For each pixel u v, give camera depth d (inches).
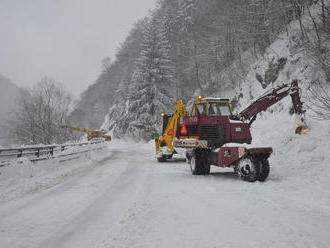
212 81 1525.6
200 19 1887.3
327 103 472.4
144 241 175.9
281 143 464.4
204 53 1657.2
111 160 772.0
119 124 2057.1
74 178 452.4
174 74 1929.1
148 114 1640.0
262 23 1218.6
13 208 271.1
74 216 239.5
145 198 295.3
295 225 193.3
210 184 358.6
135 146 1651.1
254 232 182.9
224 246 162.6
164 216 226.2
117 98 2751.0
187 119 471.5
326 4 863.1
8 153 431.5
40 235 196.1
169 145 677.3
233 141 427.5
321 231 181.5
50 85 1341.0
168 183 381.4
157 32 1766.7
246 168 369.7
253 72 1186.0
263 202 256.2
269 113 879.7
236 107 1195.9
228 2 1483.8
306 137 419.5
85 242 180.5
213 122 438.9
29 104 1258.0
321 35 773.3
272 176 374.6
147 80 1689.2
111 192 335.0
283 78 964.0
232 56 1493.6
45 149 539.8
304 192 282.7
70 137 1392.7
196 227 197.0
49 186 385.4
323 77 725.3
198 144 434.0
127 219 224.7
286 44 1042.1
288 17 1107.3
